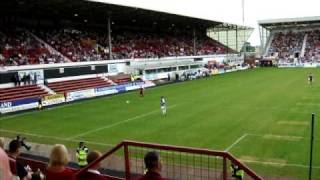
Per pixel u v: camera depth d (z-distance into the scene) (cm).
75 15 6147
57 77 4975
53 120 3338
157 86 5972
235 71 8706
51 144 2447
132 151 1864
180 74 7094
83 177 664
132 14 6406
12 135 2778
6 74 4366
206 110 3559
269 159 2000
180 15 6906
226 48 10312
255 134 2558
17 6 5097
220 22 8788
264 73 7712
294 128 2684
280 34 10894
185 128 2822
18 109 3978
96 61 5591
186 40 9281
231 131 2670
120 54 6588
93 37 6800
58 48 5734
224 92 4834
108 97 4806
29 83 4584
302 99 4012
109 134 2731
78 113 3656
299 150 2142
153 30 8838
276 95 4391
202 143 2383
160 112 3538
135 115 3431
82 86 5075
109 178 1009
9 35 5456
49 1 4797
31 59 5041
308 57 9588
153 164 550
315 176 1725
